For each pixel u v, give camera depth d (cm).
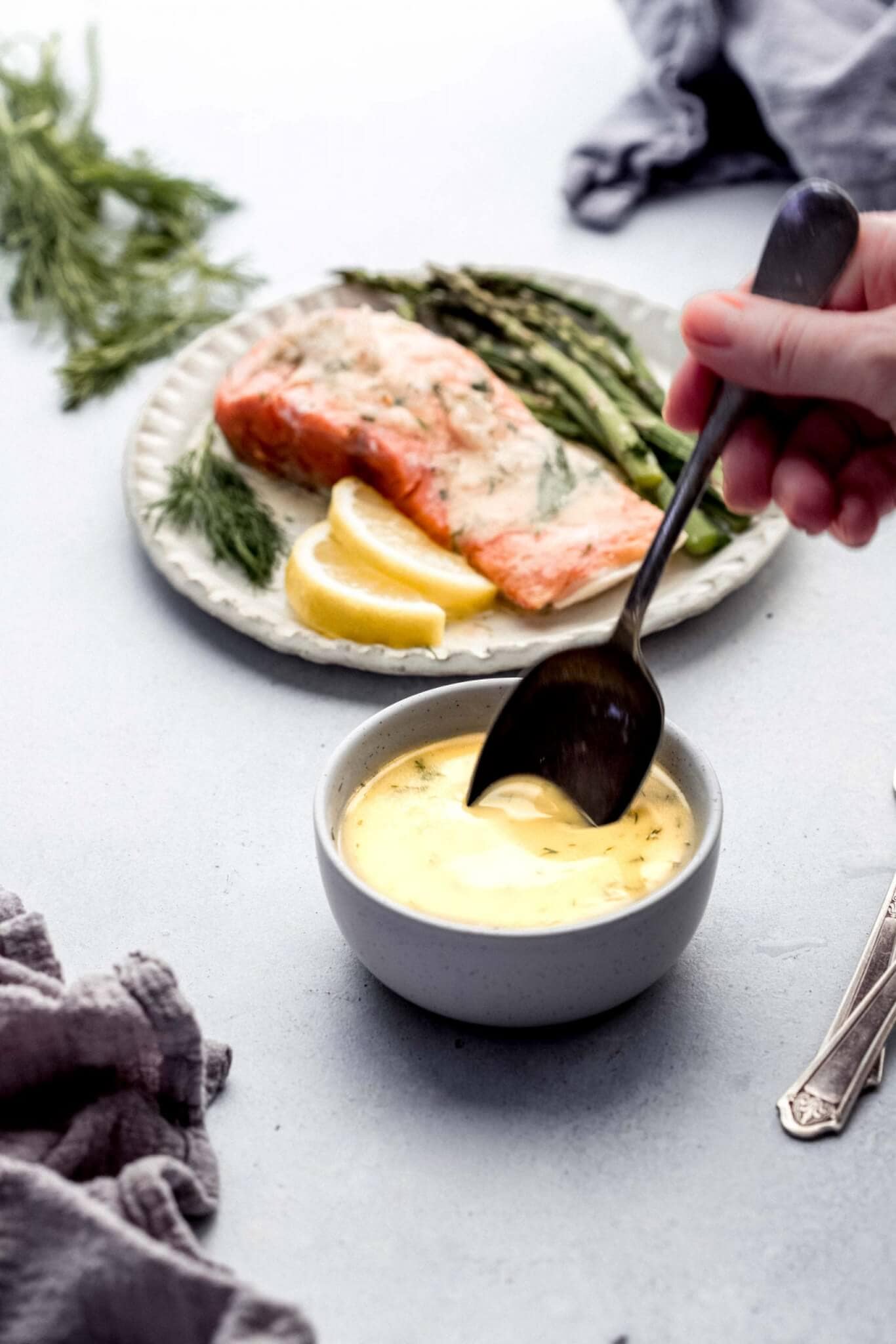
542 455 183
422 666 156
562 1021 112
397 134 295
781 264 112
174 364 204
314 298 218
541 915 108
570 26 335
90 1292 85
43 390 222
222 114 309
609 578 167
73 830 141
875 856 133
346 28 344
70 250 247
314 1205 103
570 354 205
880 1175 104
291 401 183
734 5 251
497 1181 104
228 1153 107
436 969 107
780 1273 98
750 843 135
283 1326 82
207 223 267
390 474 179
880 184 231
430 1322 95
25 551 185
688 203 262
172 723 155
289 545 180
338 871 108
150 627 171
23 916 111
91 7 362
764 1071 112
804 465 134
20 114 285
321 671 162
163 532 176
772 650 162
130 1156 100
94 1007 99
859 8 244
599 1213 102
